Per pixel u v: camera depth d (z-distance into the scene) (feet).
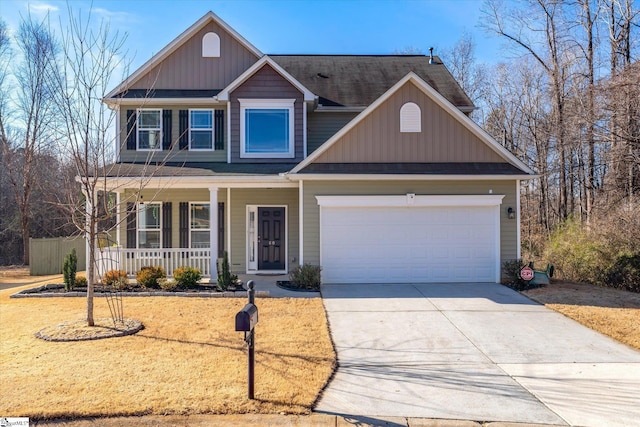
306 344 22.48
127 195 46.03
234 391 16.58
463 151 40.60
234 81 45.37
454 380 18.40
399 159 40.27
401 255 39.81
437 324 26.76
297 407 15.55
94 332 23.76
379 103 40.09
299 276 37.40
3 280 59.21
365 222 39.68
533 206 97.45
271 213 47.06
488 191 39.75
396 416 15.17
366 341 23.53
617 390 17.56
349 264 39.60
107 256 39.91
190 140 47.19
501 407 15.97
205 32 49.42
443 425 14.71
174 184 39.63
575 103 60.95
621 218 44.52
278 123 46.42
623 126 49.32
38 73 92.02
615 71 53.93
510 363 20.49
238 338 23.34
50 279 54.95
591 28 71.00
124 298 33.17
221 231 46.80
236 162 45.88
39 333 23.72
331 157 40.09
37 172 69.21
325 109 49.62
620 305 31.27
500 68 104.42
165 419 14.64
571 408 15.94
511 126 101.09
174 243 46.78
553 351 22.15
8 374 17.98
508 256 39.91
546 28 82.23
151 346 21.80
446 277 39.91
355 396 16.72
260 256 46.88
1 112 82.38
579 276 43.24
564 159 80.53
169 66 49.11
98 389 16.55
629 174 50.16
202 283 38.47
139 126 47.11
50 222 90.58
